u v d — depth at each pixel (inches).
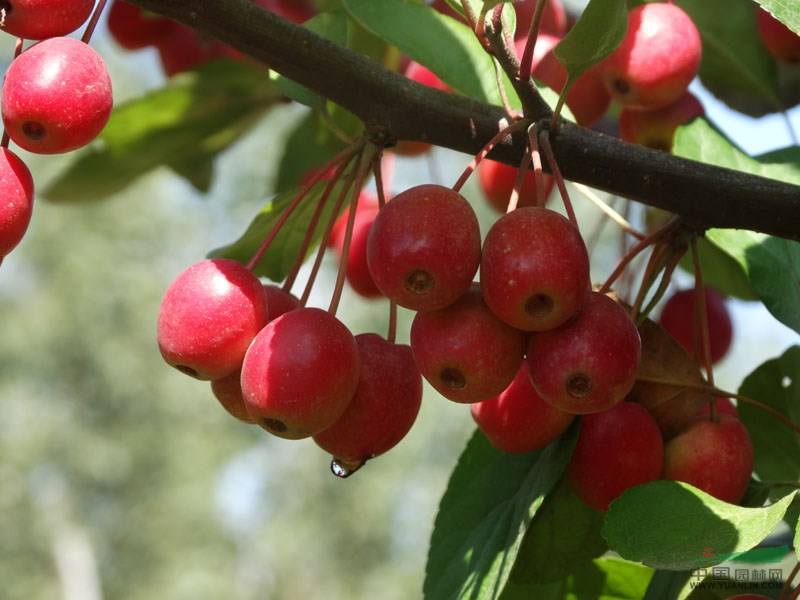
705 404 17.5
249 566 136.3
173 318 16.3
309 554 133.2
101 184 22.4
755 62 21.3
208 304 16.3
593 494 17.3
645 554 16.1
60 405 137.9
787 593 17.1
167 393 139.7
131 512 137.7
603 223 21.0
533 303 15.6
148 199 139.1
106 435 136.8
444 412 125.0
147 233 139.6
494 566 17.3
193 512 136.2
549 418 17.1
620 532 16.3
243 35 16.7
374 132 17.1
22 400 136.3
